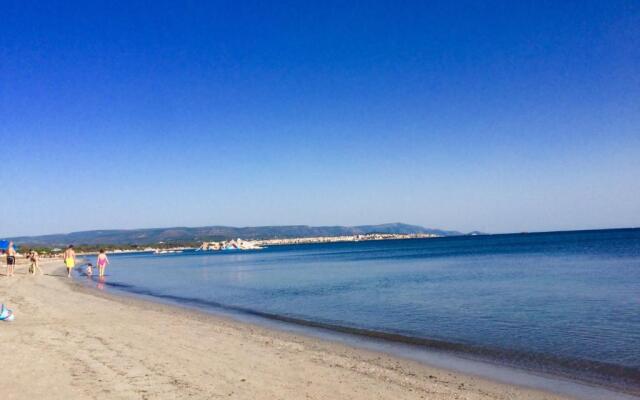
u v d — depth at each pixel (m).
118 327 16.31
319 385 10.27
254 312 23.31
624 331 16.48
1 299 23.19
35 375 9.70
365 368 12.08
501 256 75.19
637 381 11.10
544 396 10.00
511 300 24.78
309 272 55.47
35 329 15.00
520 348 14.55
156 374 10.24
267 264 81.38
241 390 9.50
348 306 24.73
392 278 41.91
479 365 12.62
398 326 18.75
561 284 31.44
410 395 9.82
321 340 15.97
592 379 11.27
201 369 10.98
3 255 84.75
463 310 22.11
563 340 15.43
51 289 30.75
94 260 123.69
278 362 12.29
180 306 25.80
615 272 38.66
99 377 9.76
